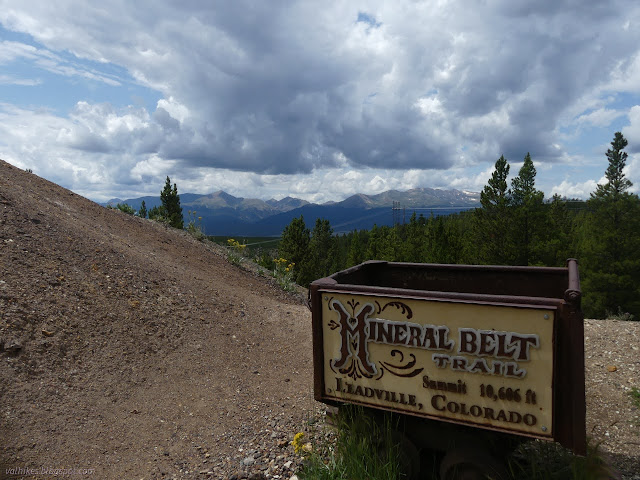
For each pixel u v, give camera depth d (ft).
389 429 11.37
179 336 22.07
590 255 88.38
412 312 10.59
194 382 18.54
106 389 16.22
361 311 11.23
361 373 11.34
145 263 29.71
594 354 21.42
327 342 11.76
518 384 9.54
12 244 22.41
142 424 14.88
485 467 10.19
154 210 118.52
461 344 10.05
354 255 189.57
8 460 11.58
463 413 10.11
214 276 37.50
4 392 13.99
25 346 16.25
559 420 9.29
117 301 22.39
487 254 83.97
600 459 10.95
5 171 36.32
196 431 15.02
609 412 16.02
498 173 84.79
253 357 22.58
